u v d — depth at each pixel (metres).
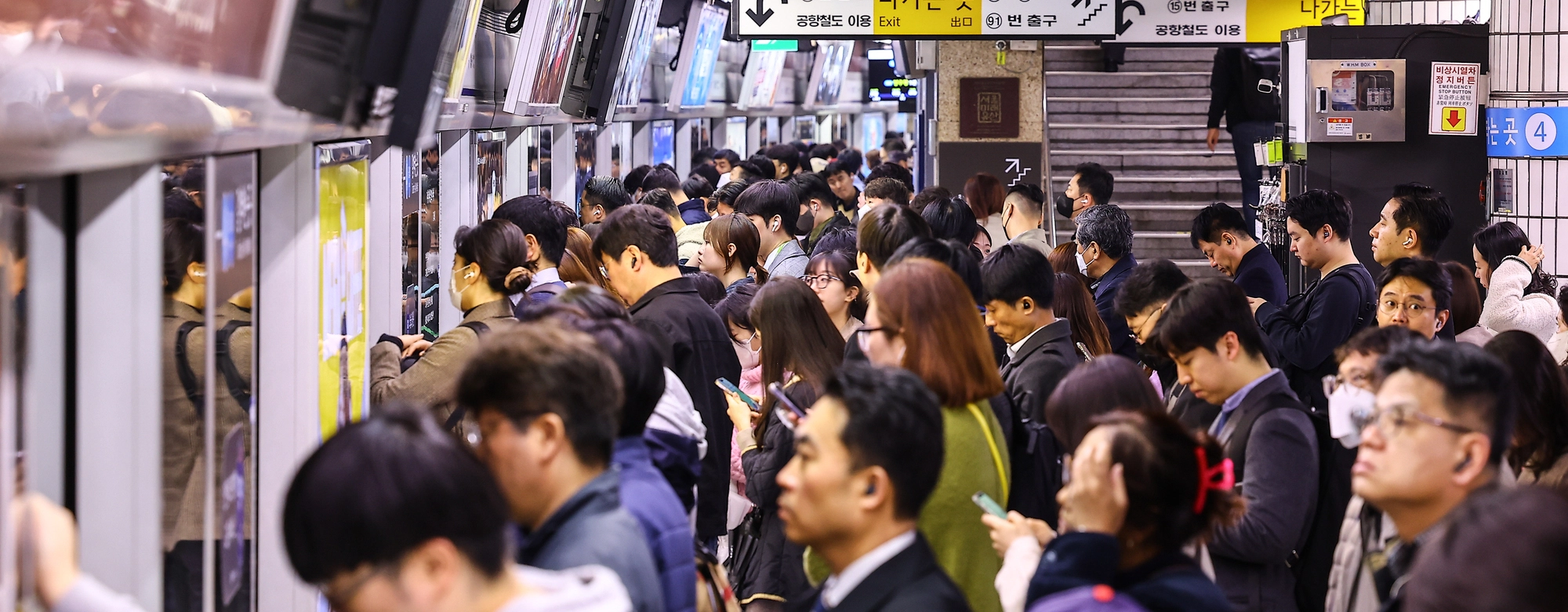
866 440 3.29
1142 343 6.86
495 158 11.05
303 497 2.53
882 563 3.33
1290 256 13.26
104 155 3.21
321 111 4.27
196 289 4.25
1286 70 13.59
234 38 3.66
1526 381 4.73
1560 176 11.30
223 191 4.53
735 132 25.19
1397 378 3.68
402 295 8.26
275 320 5.10
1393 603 3.20
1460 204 12.91
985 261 6.70
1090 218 9.69
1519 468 4.86
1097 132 22.91
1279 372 5.20
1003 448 4.82
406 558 2.52
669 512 3.90
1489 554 2.35
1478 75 12.68
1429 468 3.57
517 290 6.59
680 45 18.27
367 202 6.26
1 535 2.97
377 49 4.32
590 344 3.45
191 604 4.33
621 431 4.00
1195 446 3.55
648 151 18.69
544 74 10.69
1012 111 21.22
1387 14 18.56
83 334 3.78
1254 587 4.94
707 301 8.92
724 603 4.47
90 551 3.84
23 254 3.32
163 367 3.99
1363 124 12.77
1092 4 15.17
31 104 2.59
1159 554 3.51
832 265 7.43
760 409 6.22
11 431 3.10
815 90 31.64
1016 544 4.20
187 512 4.28
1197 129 22.81
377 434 2.58
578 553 3.26
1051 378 6.23
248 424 4.98
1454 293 7.64
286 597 5.16
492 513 2.62
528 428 3.29
